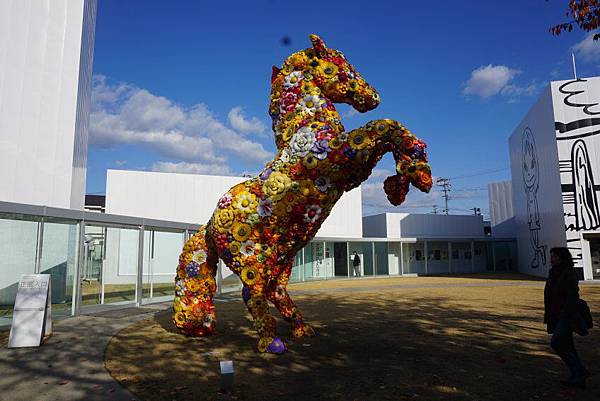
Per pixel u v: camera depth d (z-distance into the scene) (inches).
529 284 767.1
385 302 504.4
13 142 468.1
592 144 789.9
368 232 1336.1
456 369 216.1
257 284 254.7
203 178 873.5
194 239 301.1
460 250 1264.8
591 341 279.0
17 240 375.2
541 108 900.6
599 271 789.9
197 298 297.0
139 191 828.0
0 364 230.7
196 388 189.8
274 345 248.4
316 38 258.2
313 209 246.1
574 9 201.9
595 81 798.5
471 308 442.6
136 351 258.7
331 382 197.0
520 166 1095.0
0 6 468.1
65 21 516.1
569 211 799.7
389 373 209.9
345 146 231.1
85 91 623.5
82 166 614.5
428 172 216.7
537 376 203.8
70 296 408.5
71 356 247.4
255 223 253.3
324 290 689.0
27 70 482.3
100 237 484.1
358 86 254.1
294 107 256.1
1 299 362.9
